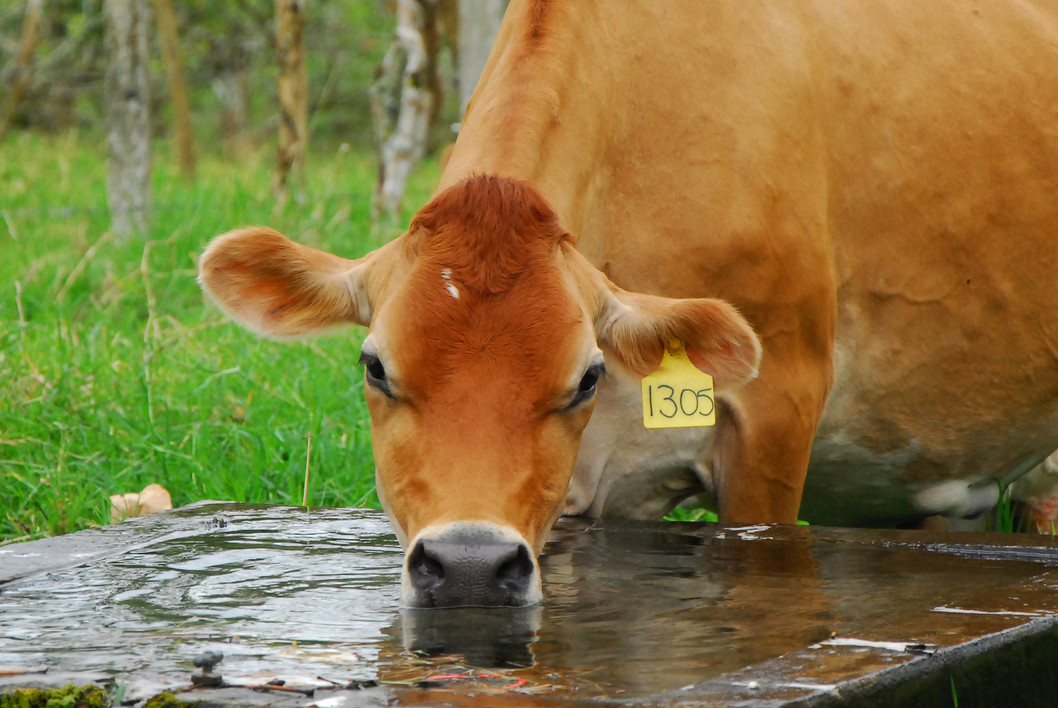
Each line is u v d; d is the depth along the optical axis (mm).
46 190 13586
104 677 2484
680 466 4539
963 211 4992
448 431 3271
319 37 22875
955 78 5055
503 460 3260
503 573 3152
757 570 3535
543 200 3490
